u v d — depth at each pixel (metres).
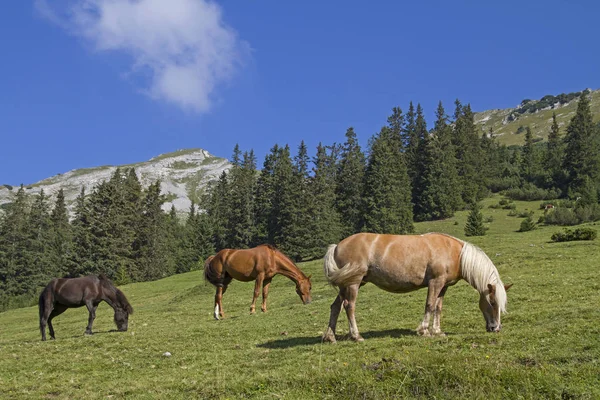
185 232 112.50
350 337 11.02
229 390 8.39
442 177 92.81
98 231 74.31
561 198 101.56
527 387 6.98
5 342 21.33
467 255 10.73
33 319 35.75
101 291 17.28
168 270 85.81
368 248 10.68
